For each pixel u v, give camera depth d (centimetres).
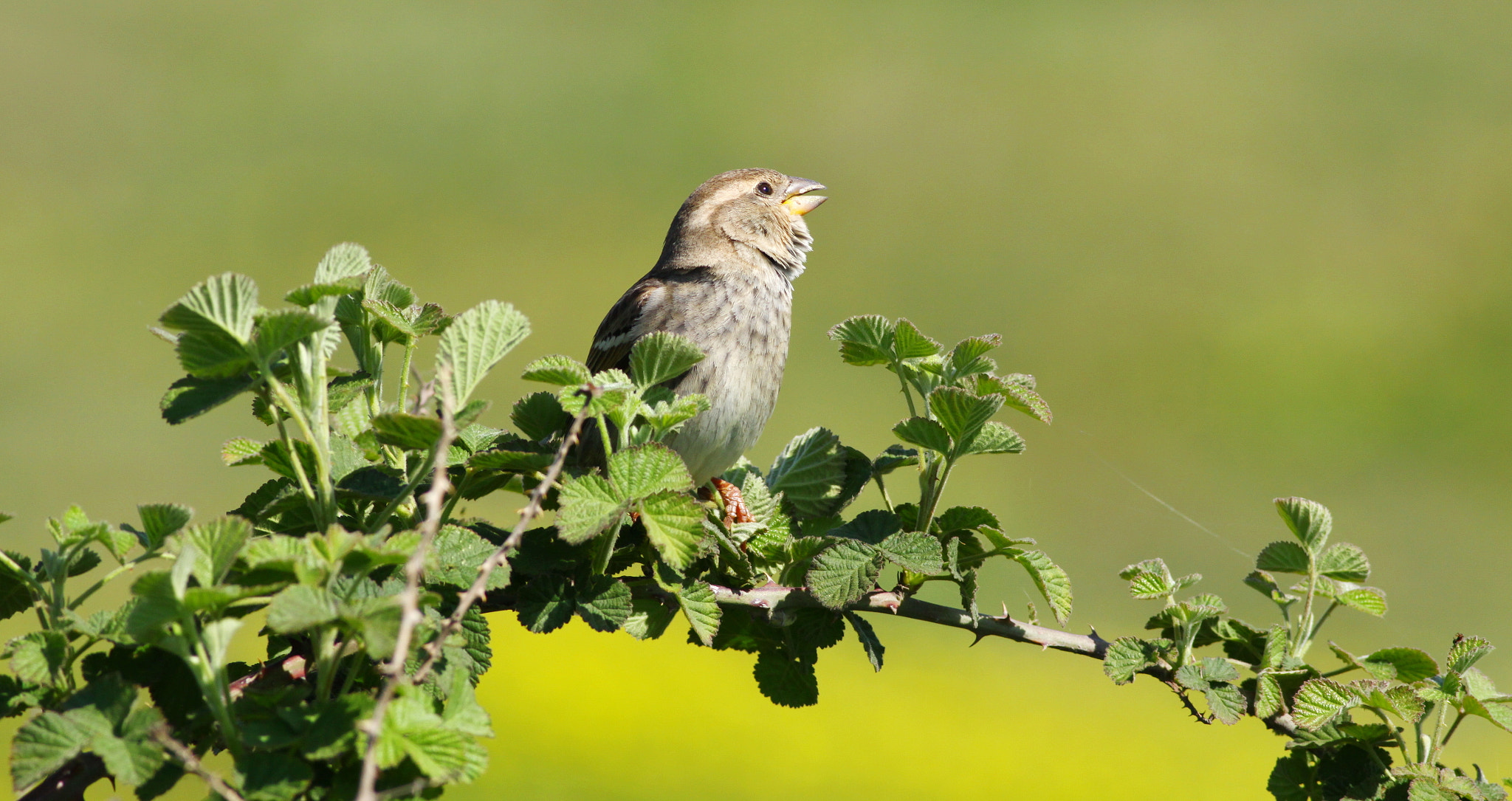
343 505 306
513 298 2356
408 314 331
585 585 316
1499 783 339
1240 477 1806
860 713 1066
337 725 226
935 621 366
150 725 224
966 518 367
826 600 330
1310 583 378
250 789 222
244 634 909
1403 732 362
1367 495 1777
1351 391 2148
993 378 356
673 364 341
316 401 283
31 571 282
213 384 270
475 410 267
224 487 1638
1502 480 1827
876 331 386
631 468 296
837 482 410
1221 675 355
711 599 324
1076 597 1393
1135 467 1831
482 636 282
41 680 251
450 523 314
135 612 228
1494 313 2467
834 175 3045
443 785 236
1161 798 972
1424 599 1451
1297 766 360
